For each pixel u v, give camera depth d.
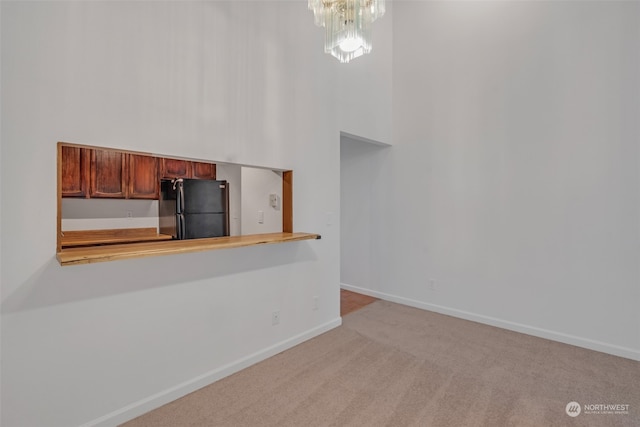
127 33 1.78
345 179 4.52
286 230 2.69
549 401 1.99
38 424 1.55
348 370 2.36
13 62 1.45
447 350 2.69
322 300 3.04
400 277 3.97
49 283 1.56
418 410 1.91
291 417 1.85
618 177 2.55
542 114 2.90
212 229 2.26
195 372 2.10
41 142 1.53
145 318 1.88
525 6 2.99
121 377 1.79
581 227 2.73
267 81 2.50
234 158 2.28
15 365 1.48
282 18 2.62
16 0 1.45
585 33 2.68
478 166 3.31
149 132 1.87
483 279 3.30
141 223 1.93
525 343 2.82
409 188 3.85
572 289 2.79
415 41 3.76
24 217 1.50
